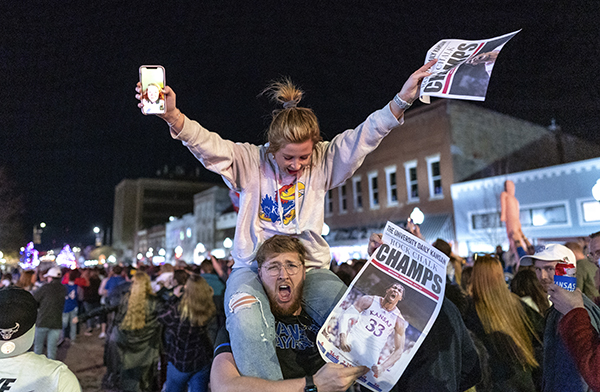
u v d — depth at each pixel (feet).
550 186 52.11
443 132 62.18
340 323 5.77
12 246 97.96
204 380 15.08
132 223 244.42
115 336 18.95
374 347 5.65
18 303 6.24
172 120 5.92
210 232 139.85
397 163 69.31
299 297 6.53
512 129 66.23
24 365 6.21
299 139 6.01
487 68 5.54
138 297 18.86
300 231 6.62
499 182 56.08
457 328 7.49
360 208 76.18
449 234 59.98
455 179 60.70
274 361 5.54
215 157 6.39
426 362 6.89
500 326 9.50
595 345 6.91
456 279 17.47
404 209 67.51
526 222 54.29
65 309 33.96
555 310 8.21
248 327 5.54
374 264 6.18
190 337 14.84
